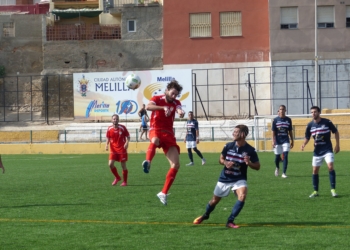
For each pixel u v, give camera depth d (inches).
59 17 3304.6
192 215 626.5
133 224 576.4
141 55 2999.5
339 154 1745.8
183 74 2672.2
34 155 2085.4
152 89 2687.0
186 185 939.3
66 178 1115.9
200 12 2903.5
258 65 2859.3
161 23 2994.6
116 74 2714.1
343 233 518.3
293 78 2753.4
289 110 2755.9
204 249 463.5
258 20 2871.6
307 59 2765.7
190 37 2906.0
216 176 1104.8
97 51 3009.4
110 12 3078.2
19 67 3147.1
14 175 1207.6
